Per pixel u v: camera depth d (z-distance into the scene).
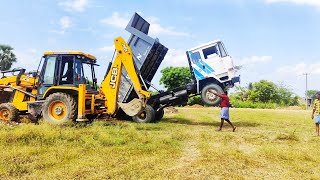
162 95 16.03
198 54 15.52
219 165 6.90
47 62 12.76
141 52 14.97
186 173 6.24
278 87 51.56
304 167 6.90
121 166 6.64
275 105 44.22
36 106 12.59
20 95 13.23
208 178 5.94
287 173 6.43
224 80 15.27
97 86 13.93
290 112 28.08
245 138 10.68
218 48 15.37
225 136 10.97
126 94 14.93
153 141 9.40
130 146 8.59
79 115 11.78
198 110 28.66
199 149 8.73
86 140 8.91
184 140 10.25
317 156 7.94
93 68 13.91
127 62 12.34
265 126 15.00
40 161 6.79
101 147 8.44
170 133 11.48
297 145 9.57
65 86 12.37
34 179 5.66
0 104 13.17
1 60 45.47
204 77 15.35
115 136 9.69
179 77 46.03
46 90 12.55
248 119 19.05
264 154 8.09
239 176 6.10
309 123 16.77
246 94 51.88
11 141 8.45
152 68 15.95
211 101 15.18
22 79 13.32
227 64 15.20
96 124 11.70
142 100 12.17
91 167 6.49
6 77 13.60
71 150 7.82
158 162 7.06
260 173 6.41
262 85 50.31
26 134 8.84
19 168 6.23
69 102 11.83
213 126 14.68
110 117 13.72
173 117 19.66
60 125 11.30
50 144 8.55
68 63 12.73
